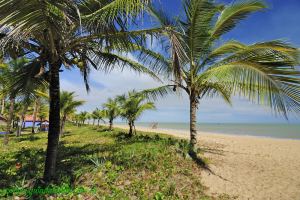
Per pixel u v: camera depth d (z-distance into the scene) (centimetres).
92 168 824
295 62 554
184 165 963
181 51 607
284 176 933
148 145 1306
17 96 957
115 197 645
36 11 441
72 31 616
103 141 1806
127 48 725
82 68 850
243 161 1161
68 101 2358
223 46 1048
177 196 679
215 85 1170
